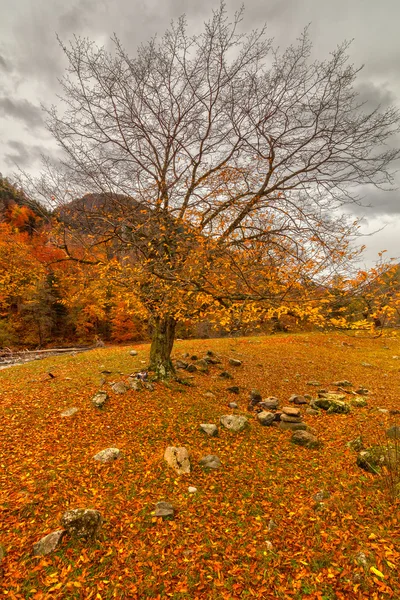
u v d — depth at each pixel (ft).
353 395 46.57
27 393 36.65
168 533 16.66
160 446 26.73
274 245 24.81
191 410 34.91
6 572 13.46
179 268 25.11
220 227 27.53
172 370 44.19
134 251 29.53
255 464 24.90
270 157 25.85
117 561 14.61
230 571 14.24
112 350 74.02
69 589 12.92
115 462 23.44
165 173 30.45
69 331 170.09
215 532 16.88
